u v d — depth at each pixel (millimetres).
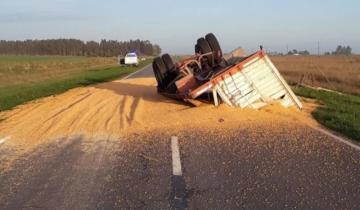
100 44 191125
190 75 14547
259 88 13594
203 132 11117
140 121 12891
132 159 8867
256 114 12922
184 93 14062
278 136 10453
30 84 33688
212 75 14023
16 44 184750
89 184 7309
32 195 6848
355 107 16328
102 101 18547
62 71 56062
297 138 10211
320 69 47281
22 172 8164
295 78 36250
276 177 7344
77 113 15266
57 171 8156
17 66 61281
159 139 10602
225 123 12000
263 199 6340
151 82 28109
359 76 37156
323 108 15227
